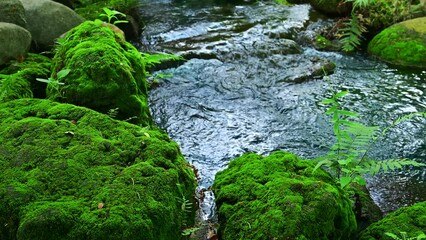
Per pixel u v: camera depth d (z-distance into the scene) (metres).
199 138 4.94
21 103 3.73
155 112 5.41
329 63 6.64
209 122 5.24
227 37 7.37
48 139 3.21
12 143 3.19
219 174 3.60
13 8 5.55
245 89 5.99
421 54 6.71
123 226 2.64
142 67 4.60
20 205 2.75
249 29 7.66
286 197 2.99
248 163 3.50
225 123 5.22
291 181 3.12
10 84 4.25
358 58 7.03
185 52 6.77
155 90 5.90
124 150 3.21
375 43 7.12
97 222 2.64
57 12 6.19
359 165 3.55
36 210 2.69
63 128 3.32
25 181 2.89
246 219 3.01
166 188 2.95
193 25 7.80
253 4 8.87
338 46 7.28
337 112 3.64
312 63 6.64
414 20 7.19
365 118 5.34
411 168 4.43
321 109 5.52
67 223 2.64
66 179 2.92
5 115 3.55
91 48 4.16
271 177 3.25
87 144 3.19
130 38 7.34
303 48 7.33
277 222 2.86
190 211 3.20
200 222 3.29
